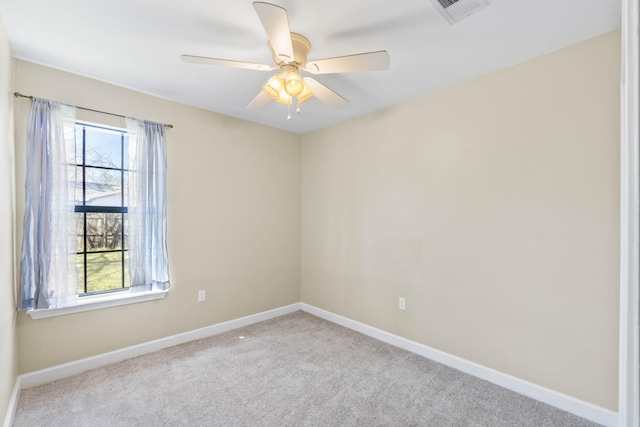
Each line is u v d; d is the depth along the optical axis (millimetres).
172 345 2885
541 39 1906
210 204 3154
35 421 1846
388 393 2164
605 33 1833
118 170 2701
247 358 2660
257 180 3549
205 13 1691
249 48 2039
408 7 1627
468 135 2436
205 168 3113
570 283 1961
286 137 3848
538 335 2086
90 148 2559
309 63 1787
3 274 1735
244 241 3436
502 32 1836
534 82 2102
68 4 1611
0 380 1636
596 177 1867
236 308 3369
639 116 404
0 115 1677
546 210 2053
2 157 1720
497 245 2275
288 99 1969
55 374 2273
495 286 2287
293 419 1899
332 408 2002
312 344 2949
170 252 2877
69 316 2346
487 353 2328
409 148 2834
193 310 3035
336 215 3543
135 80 2488
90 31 1855
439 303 2615
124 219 2732
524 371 2146
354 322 3322
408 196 2842
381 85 2555
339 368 2500
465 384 2273
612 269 1815
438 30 1819
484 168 2344
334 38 1903
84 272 2518
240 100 2895
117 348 2570
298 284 3986
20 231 2117
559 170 2000
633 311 470
